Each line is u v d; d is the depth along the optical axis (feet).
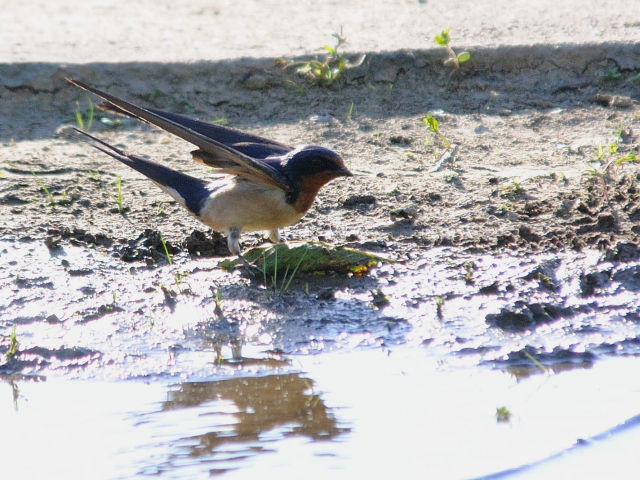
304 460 24.44
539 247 38.47
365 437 25.81
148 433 25.81
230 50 57.26
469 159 47.39
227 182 37.65
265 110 53.88
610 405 27.84
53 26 65.26
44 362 30.42
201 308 33.99
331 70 55.11
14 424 26.43
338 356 31.12
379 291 35.22
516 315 33.42
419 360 30.89
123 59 55.01
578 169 45.34
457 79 55.26
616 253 37.32
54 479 23.31
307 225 40.88
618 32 57.88
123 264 37.40
